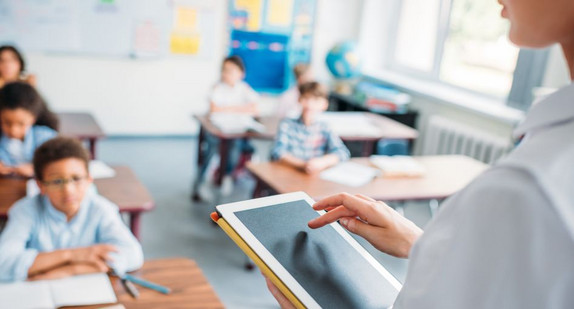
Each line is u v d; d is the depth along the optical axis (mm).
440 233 401
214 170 4449
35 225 1720
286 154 3096
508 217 349
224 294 2766
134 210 2230
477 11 4637
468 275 365
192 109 5496
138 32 5070
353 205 654
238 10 5355
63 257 1555
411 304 402
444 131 4457
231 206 677
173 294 1492
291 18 5582
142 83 5250
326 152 3312
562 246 337
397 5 5625
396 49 5695
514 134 412
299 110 4332
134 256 1624
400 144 4117
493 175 371
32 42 4754
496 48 4473
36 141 2533
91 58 5004
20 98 2428
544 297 344
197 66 5387
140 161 4727
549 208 338
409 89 4961
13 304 1308
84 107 5113
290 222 691
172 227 3482
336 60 5316
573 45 394
